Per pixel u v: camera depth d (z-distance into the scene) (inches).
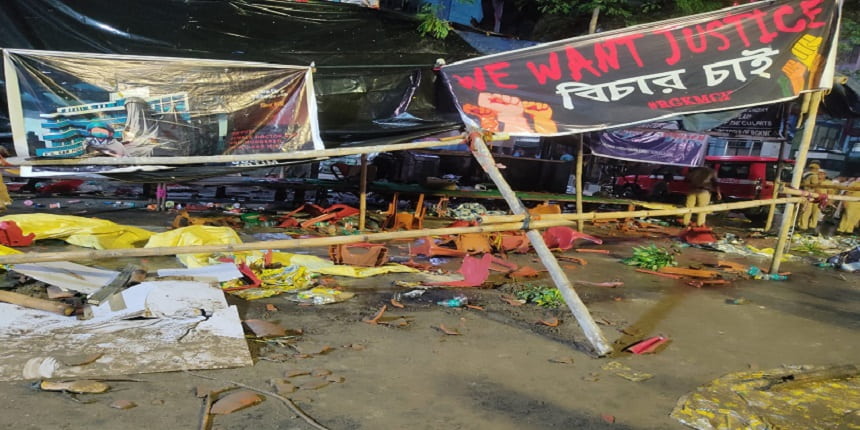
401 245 345.4
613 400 155.2
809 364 197.2
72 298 188.7
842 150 840.9
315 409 135.5
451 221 454.6
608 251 384.2
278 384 144.4
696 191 512.4
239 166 293.3
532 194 547.2
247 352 161.5
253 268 249.6
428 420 135.6
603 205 624.4
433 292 245.1
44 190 421.7
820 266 390.3
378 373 159.2
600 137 503.2
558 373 170.4
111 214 358.3
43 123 256.8
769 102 276.4
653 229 503.2
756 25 272.1
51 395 129.7
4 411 121.5
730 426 145.0
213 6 308.7
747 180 624.7
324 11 325.4
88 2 294.4
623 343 201.6
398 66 335.3
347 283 249.1
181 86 277.3
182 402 132.6
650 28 274.7
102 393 132.8
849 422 155.7
